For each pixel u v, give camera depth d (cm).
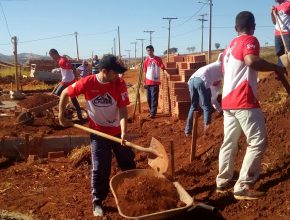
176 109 621
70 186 395
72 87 310
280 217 278
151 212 282
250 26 296
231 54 299
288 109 392
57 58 682
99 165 314
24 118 654
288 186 306
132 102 945
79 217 321
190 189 342
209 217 287
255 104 292
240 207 298
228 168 313
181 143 474
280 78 299
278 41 458
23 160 498
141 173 327
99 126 318
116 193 301
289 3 448
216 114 513
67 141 521
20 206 353
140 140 525
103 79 305
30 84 1833
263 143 293
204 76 465
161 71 729
